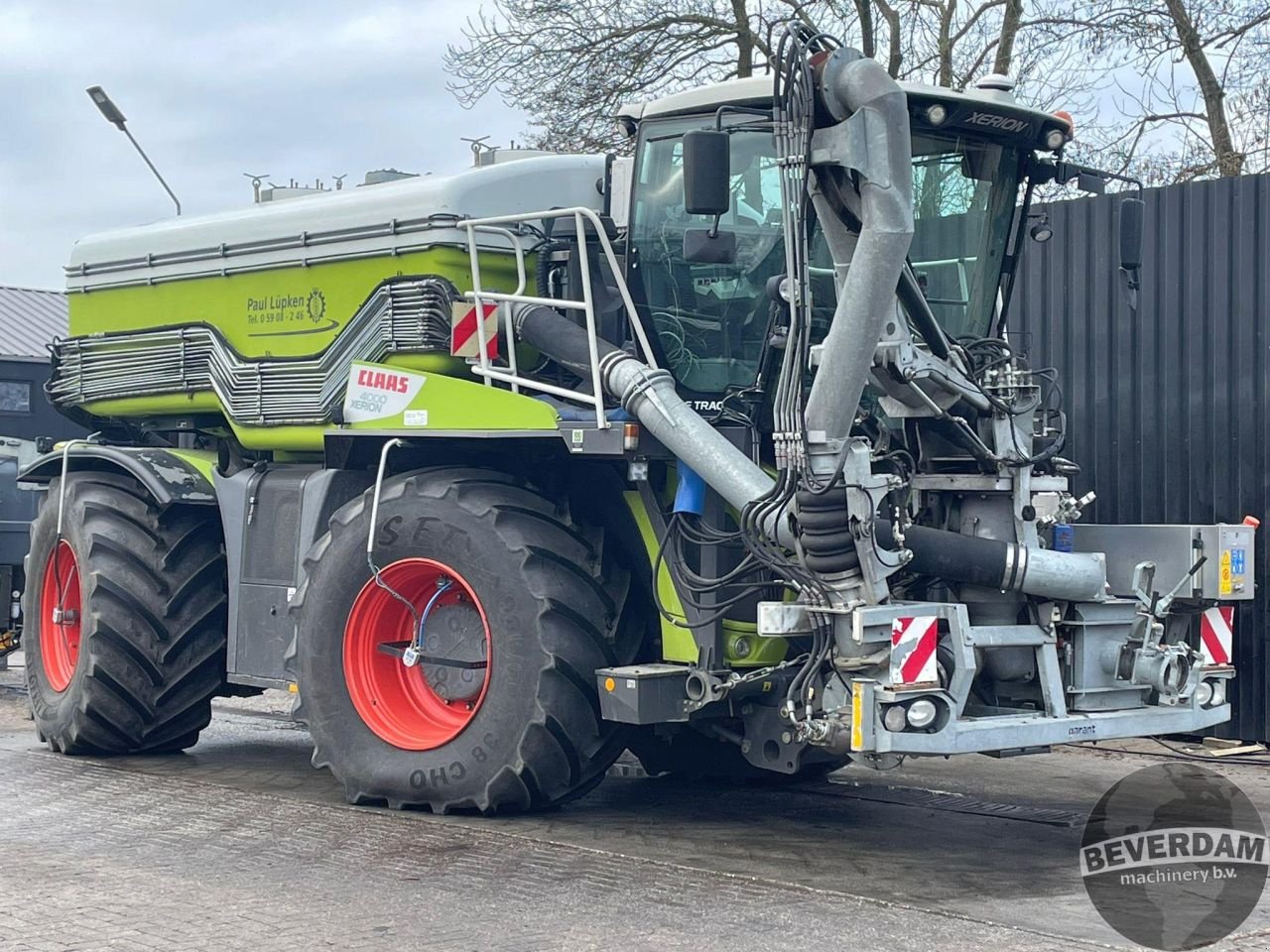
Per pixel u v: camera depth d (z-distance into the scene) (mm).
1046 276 9250
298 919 4887
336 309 7492
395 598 6848
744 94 6301
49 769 8031
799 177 5621
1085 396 9062
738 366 6426
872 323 5609
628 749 7797
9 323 23219
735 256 6402
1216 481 8484
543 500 6594
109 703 8227
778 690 6164
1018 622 6055
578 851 5871
